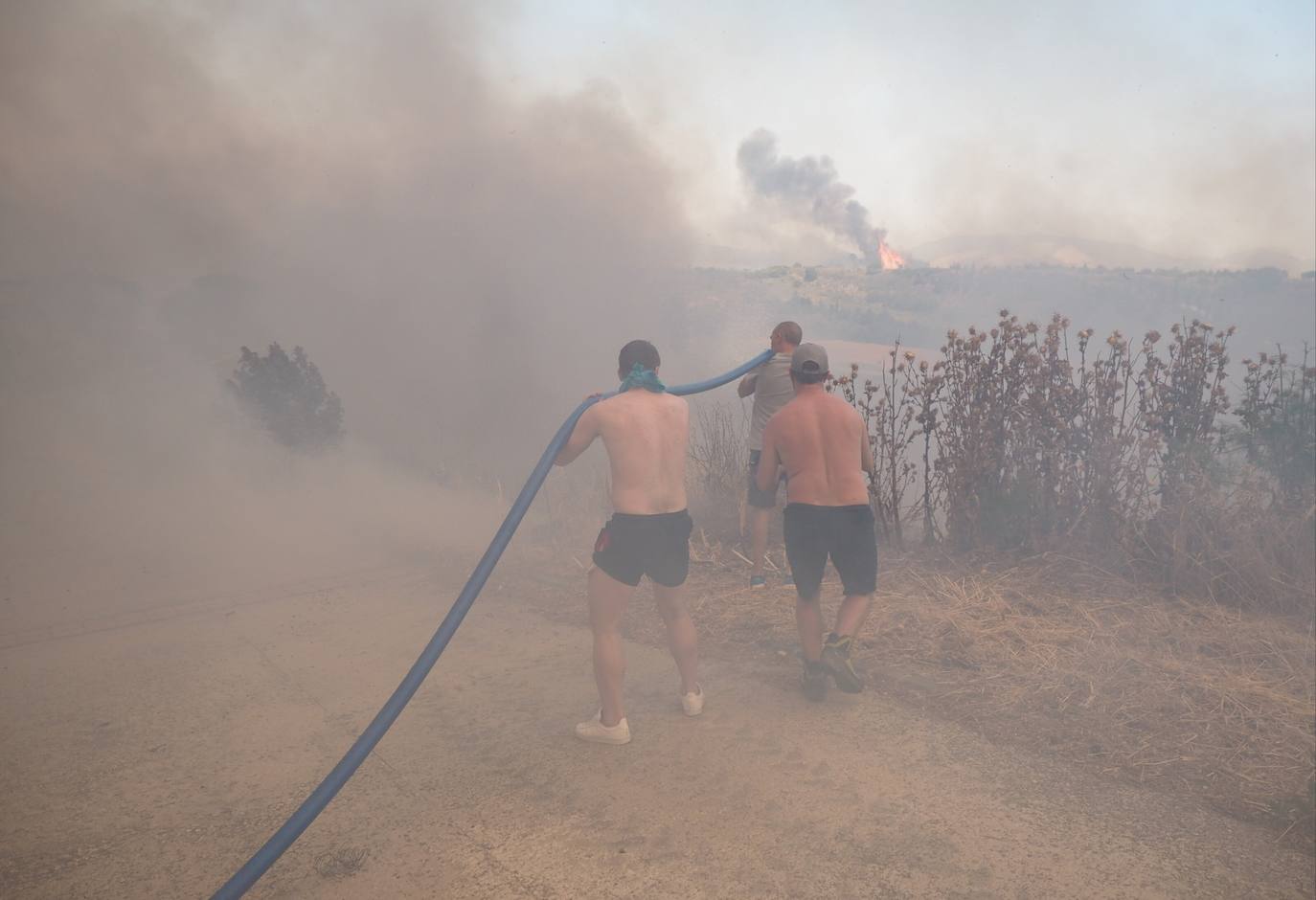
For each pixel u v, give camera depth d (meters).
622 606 3.47
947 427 5.92
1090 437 5.59
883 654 4.30
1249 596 4.79
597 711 3.80
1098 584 5.08
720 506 7.01
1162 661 4.09
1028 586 5.07
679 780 3.19
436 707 3.91
